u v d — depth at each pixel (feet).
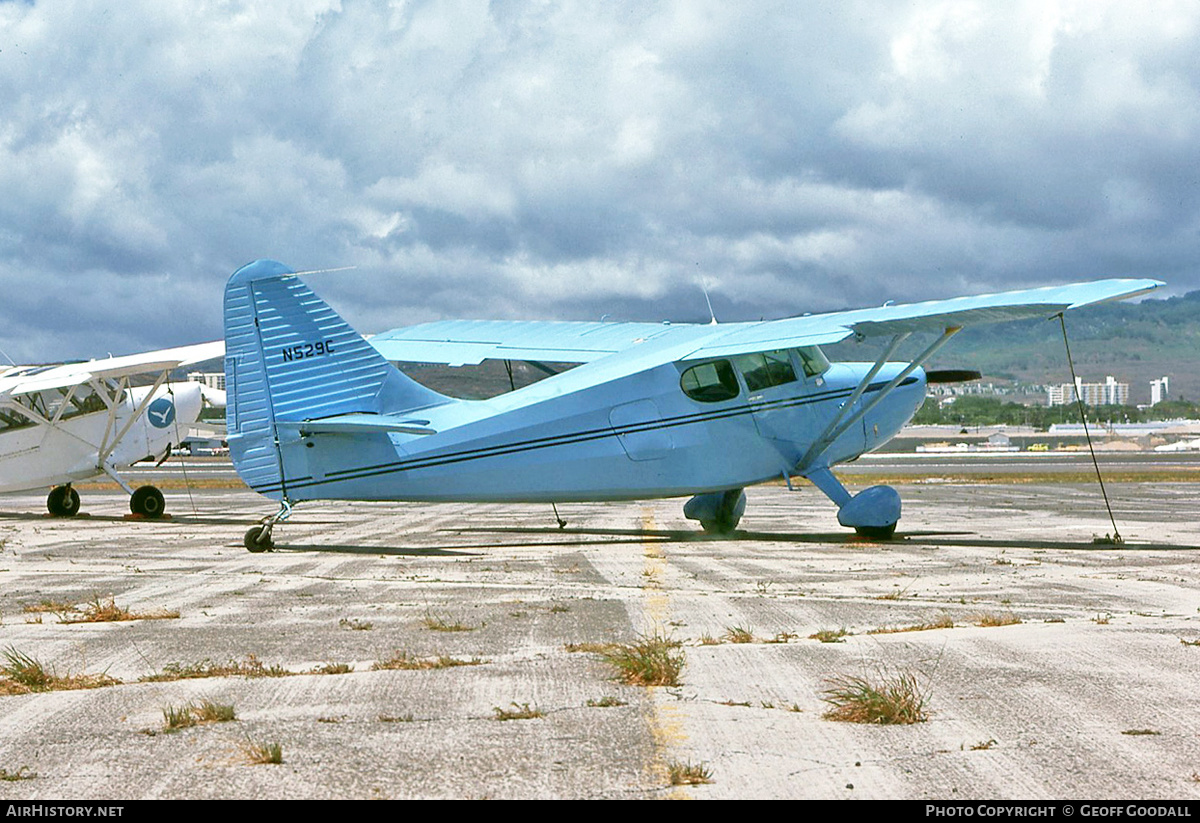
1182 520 79.66
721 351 56.85
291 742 18.76
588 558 51.83
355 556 53.36
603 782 16.60
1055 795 15.88
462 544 60.29
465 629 30.55
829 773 16.96
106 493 137.28
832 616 32.55
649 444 59.26
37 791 16.37
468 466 56.44
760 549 56.34
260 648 27.81
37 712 21.06
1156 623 30.55
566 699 21.66
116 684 23.65
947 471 200.44
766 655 25.93
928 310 54.80
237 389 54.34
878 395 61.46
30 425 83.41
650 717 20.21
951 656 25.58
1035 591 38.73
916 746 18.31
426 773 17.06
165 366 80.43
